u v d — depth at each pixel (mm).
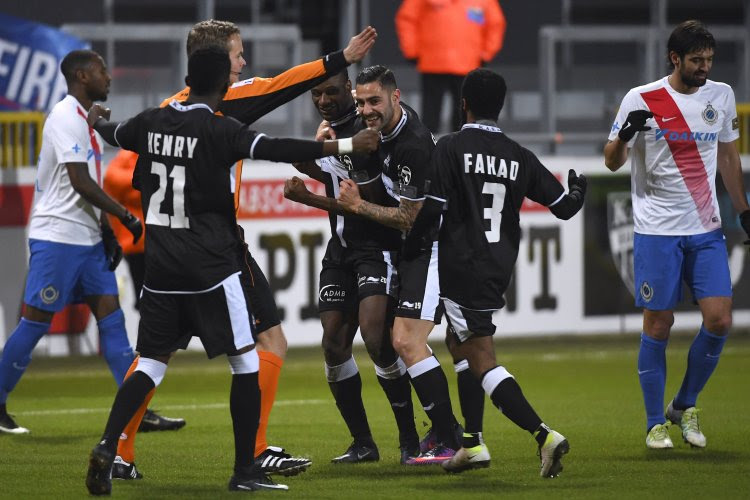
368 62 51594
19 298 39406
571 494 18656
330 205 21078
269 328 20828
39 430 26531
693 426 23328
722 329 22875
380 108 20391
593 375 36844
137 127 18328
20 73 42781
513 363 39719
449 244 19766
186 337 18875
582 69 51562
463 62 43719
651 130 23000
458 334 19875
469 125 19891
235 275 18266
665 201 23141
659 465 21453
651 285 23266
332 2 51781
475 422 20328
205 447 23984
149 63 46281
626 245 45031
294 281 41500
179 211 17969
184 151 17844
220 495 18500
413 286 20625
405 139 20688
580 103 51375
